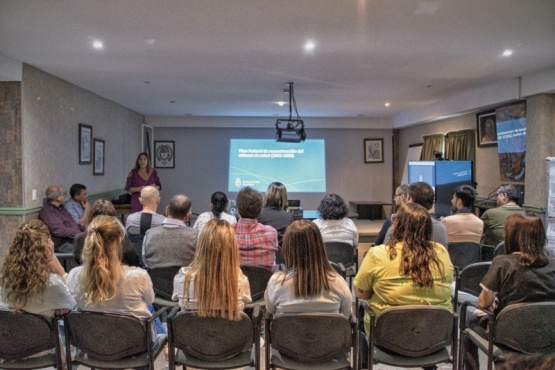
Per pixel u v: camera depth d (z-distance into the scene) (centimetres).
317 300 189
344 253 338
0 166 422
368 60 420
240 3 271
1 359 196
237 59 416
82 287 191
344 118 945
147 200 340
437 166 613
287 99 674
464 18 300
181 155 947
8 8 279
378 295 201
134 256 276
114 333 189
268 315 195
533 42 359
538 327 180
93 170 611
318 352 187
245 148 952
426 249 196
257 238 272
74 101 547
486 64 435
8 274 191
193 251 264
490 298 197
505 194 371
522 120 512
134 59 414
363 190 971
